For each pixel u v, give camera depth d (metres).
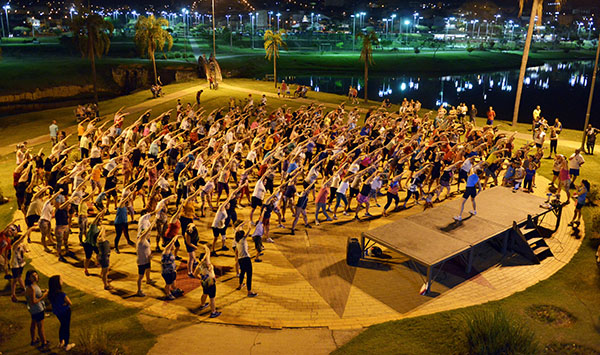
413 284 13.72
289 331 11.41
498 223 15.62
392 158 21.58
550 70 113.69
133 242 15.90
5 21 171.00
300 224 17.83
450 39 182.88
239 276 13.27
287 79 83.12
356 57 111.31
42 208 15.73
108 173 18.78
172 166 23.08
